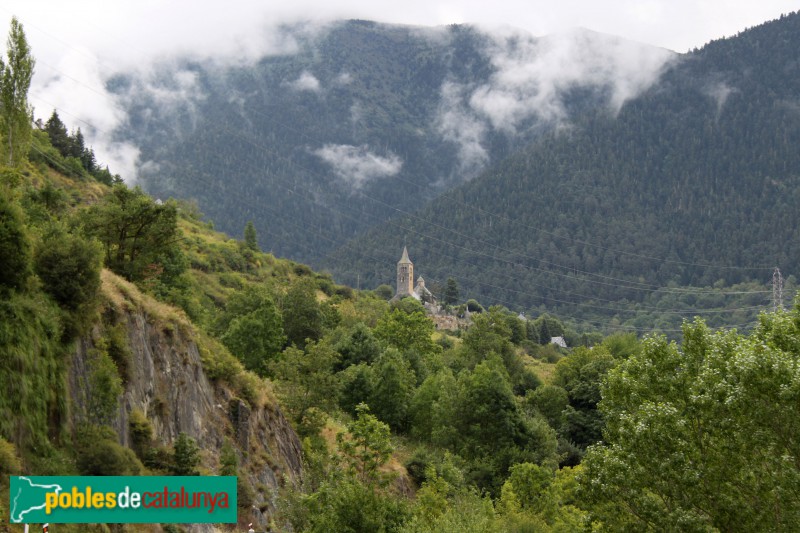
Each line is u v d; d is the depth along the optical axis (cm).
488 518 4253
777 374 3250
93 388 3162
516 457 7181
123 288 3866
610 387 4109
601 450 3878
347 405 7631
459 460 6919
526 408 9350
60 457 2795
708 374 3569
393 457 6562
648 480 3616
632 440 3678
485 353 12206
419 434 7719
